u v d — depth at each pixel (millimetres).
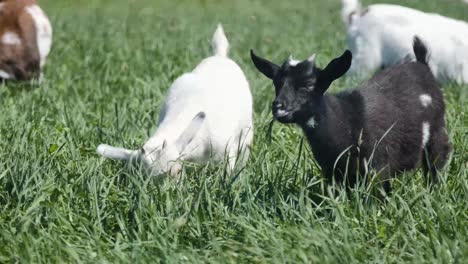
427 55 13617
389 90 12234
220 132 12641
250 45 25594
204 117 11945
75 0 41406
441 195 11102
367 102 11891
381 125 11812
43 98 17609
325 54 23234
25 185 11445
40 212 11039
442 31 20109
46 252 10070
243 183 11602
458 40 20078
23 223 10547
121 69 20953
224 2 41719
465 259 9547
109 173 12242
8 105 17312
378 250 9961
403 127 12047
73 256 9812
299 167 12359
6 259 9938
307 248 9875
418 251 9844
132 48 24562
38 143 13656
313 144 11586
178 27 29594
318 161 11766
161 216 10812
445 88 19188
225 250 10320
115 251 9977
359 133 11602
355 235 10281
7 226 10750
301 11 36469
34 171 11695
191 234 10648
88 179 11727
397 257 9938
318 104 11281
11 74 20719
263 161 12352
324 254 9680
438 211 10594
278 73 11305
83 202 11430
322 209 11008
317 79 11203
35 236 10617
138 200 10938
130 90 18547
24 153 12445
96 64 21703
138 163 11617
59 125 15109
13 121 15062
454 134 13945
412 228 10367
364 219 10734
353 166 11641
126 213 11117
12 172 11844
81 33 27859
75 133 14367
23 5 20938
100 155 12461
